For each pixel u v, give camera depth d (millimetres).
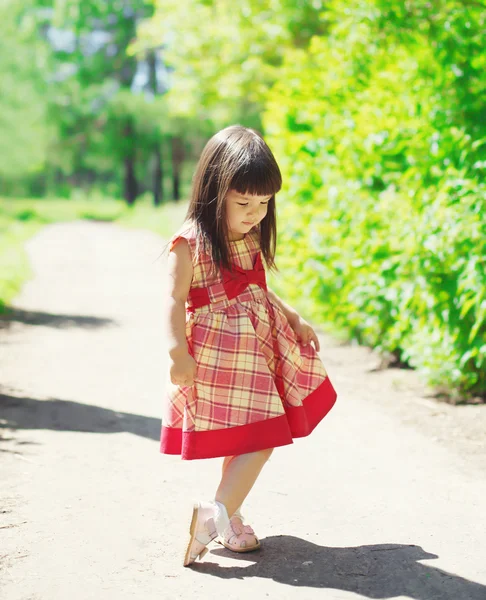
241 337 2781
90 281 12547
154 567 2752
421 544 2924
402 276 5508
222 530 2674
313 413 2988
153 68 42250
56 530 3059
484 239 4484
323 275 6898
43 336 7645
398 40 5641
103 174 71375
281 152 7707
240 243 2941
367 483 3604
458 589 2557
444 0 5293
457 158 5012
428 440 4258
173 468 3828
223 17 13961
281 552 2873
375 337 6324
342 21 6387
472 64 4922
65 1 41438
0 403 5082
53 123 42781
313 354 3047
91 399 5211
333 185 6559
